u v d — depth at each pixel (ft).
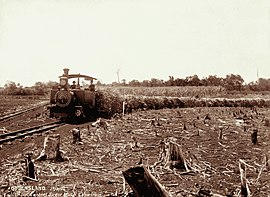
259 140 57.47
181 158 37.47
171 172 35.70
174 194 28.14
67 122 78.07
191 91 202.49
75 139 50.47
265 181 33.50
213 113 110.32
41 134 58.03
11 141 51.44
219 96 206.69
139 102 120.06
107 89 99.40
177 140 54.70
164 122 79.61
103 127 68.39
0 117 85.76
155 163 38.83
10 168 35.42
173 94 190.80
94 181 31.58
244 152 47.26
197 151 47.01
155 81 279.69
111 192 28.32
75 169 36.11
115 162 39.91
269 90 266.77
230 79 276.41
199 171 36.50
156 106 129.90
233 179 34.01
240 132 66.90
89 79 92.53
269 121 84.94
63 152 43.11
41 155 40.37
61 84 84.53
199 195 28.07
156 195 19.34
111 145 49.78
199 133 63.16
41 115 90.17
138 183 19.13
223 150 48.14
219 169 37.88
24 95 213.66
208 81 274.98
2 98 178.70
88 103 86.48
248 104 156.04
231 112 116.78
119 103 101.04
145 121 81.35
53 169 35.91
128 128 68.13
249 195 28.76
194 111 116.88
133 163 39.37
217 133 64.28
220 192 29.60
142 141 53.36
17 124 73.26
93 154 43.78
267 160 41.11
